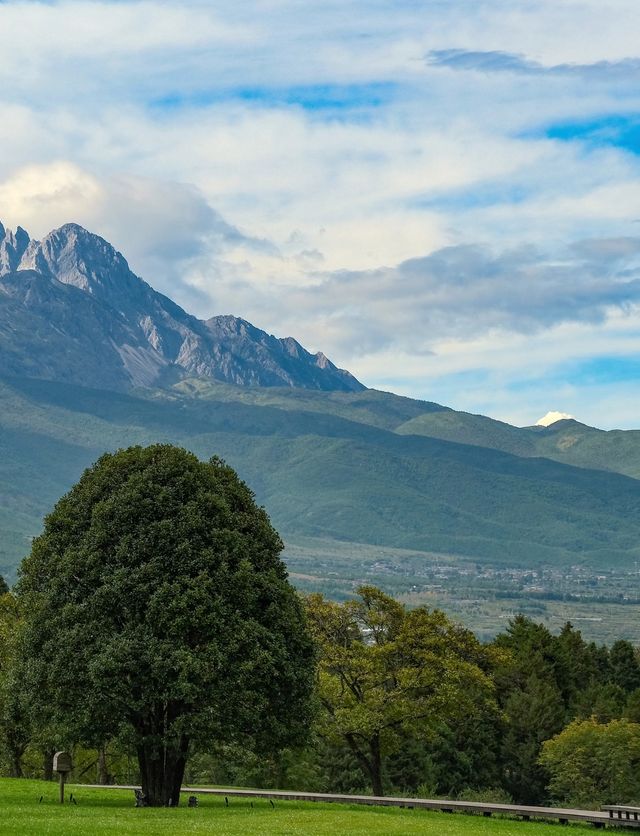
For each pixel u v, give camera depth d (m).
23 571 61.78
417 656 76.62
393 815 56.75
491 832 48.84
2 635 76.25
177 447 62.69
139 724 58.09
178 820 47.94
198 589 56.66
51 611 59.06
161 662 55.03
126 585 57.12
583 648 151.62
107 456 63.03
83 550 58.78
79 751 90.19
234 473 64.00
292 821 50.00
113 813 50.56
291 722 60.25
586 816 55.56
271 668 57.78
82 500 61.28
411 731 78.12
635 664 151.62
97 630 57.00
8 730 78.19
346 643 79.06
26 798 61.00
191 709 57.12
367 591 79.56
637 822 53.50
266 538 62.38
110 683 55.66
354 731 76.06
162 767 58.78
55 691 57.31
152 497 59.66
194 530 58.94
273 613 59.72
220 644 56.97
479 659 79.88
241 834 42.97
